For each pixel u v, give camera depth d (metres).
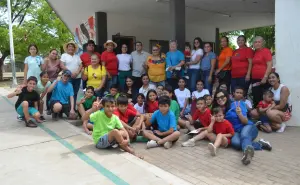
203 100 4.94
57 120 5.70
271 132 5.26
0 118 5.97
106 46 6.84
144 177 3.06
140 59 6.99
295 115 5.63
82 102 5.50
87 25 10.91
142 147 4.61
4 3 19.42
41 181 2.97
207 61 6.64
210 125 4.53
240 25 13.19
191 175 3.43
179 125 5.64
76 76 6.37
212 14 10.49
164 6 9.06
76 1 8.65
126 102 4.81
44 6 18.30
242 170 3.55
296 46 5.48
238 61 5.97
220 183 3.20
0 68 20.28
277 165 3.67
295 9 5.44
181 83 6.20
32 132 4.81
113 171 3.21
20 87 5.39
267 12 10.23
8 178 3.05
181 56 6.59
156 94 5.48
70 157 3.66
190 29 12.67
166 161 3.93
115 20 10.30
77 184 2.89
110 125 4.08
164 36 12.04
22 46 18.00
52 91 5.88
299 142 4.60
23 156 3.70
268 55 5.54
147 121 4.98
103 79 6.33
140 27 11.08
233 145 4.31
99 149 3.99
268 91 5.29
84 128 4.92
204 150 4.35
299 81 5.51
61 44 18.91
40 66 6.17
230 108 4.80
